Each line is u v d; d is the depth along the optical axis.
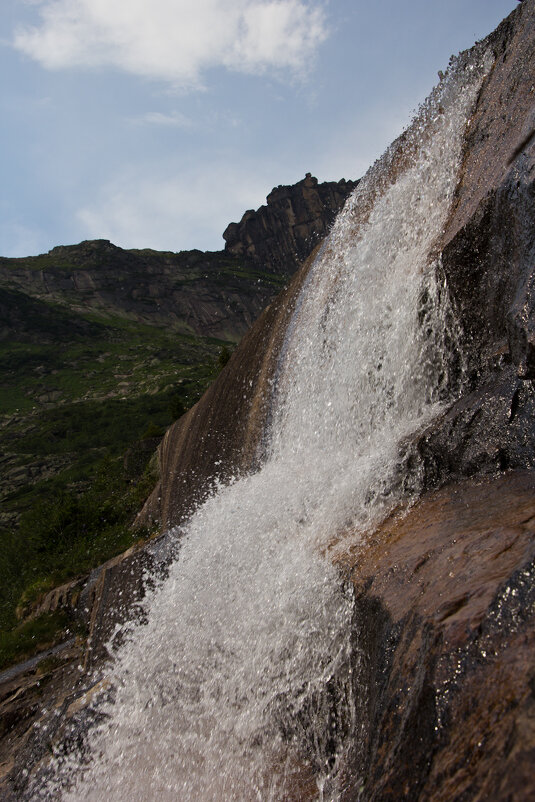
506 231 2.72
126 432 67.94
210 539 5.42
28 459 62.59
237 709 3.23
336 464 4.14
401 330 3.79
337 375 4.80
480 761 1.11
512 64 3.49
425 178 4.28
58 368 97.06
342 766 2.23
